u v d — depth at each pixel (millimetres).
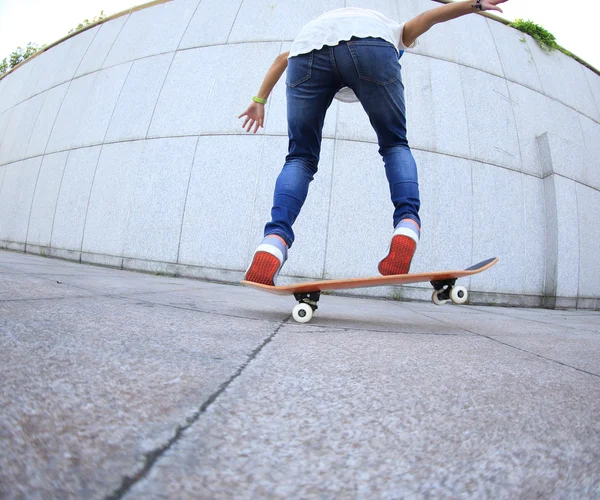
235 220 4910
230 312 1867
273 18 5535
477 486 461
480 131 5352
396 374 943
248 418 608
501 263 5129
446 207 4949
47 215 6422
